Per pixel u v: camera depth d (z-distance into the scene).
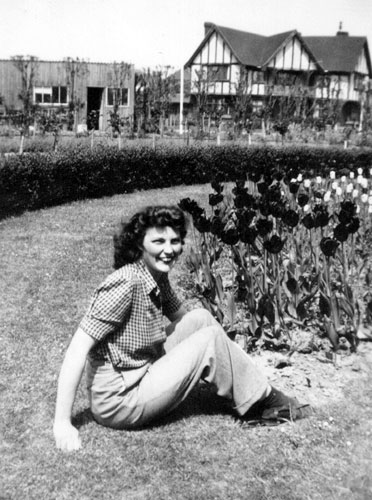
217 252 6.31
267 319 5.37
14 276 7.29
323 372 4.55
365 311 5.21
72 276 7.34
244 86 40.28
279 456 3.41
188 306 6.08
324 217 4.98
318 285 5.16
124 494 3.07
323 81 52.66
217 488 3.12
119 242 3.46
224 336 3.52
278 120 40.91
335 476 3.25
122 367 3.40
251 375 3.60
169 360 3.46
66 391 3.31
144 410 3.45
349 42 63.09
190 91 55.19
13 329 5.39
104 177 15.88
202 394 4.08
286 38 55.47
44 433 3.60
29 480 3.17
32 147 22.41
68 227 10.99
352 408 3.98
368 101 50.50
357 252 7.41
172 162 18.88
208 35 56.19
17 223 11.30
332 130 43.88
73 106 38.91
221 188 7.32
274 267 5.14
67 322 5.63
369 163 24.72
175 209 3.45
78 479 3.18
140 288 3.32
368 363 4.70
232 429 3.65
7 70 44.16
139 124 38.72
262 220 4.89
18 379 4.35
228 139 36.66
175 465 3.30
